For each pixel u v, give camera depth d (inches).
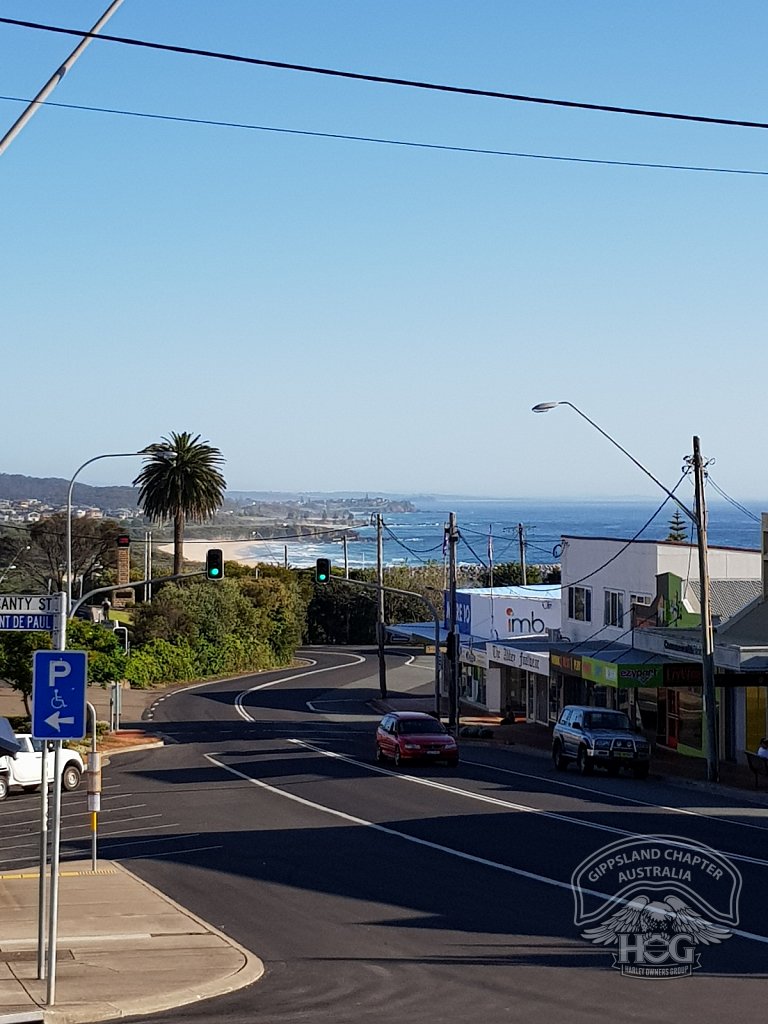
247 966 558.3
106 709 2497.5
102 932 632.4
